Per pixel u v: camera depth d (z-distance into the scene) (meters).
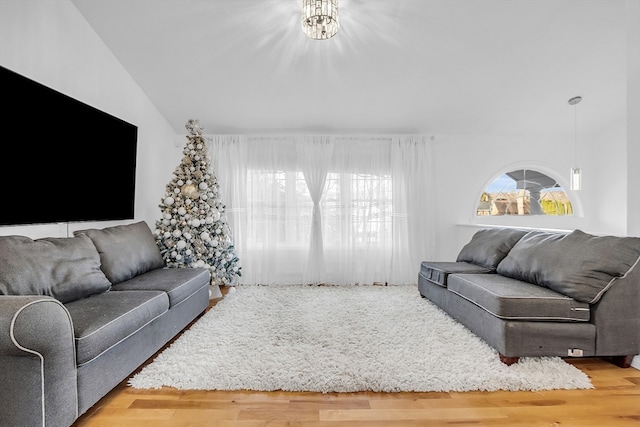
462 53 3.30
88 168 2.85
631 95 2.34
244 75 3.62
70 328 1.43
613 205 4.71
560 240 2.48
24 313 1.26
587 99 4.05
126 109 3.56
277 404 1.76
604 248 2.16
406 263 4.65
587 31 3.02
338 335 2.62
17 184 2.19
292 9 2.85
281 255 4.65
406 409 1.72
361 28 3.04
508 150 4.89
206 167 3.79
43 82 2.53
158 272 3.00
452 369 2.07
